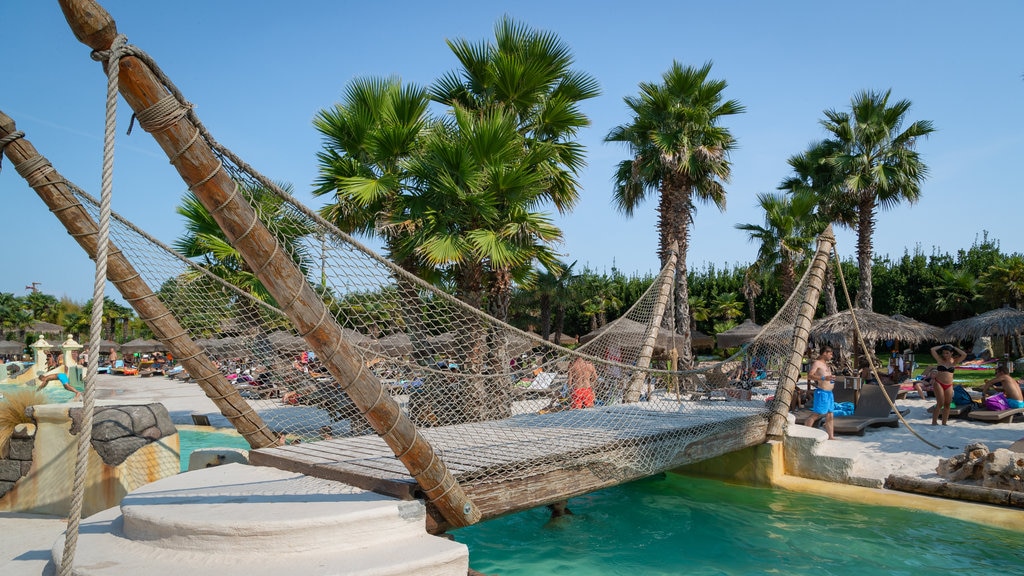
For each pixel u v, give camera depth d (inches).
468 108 482.3
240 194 129.0
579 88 494.3
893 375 720.3
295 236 168.7
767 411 335.0
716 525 262.7
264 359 254.5
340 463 191.3
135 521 150.6
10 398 232.7
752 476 327.0
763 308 1651.1
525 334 209.2
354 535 147.6
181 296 229.6
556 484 206.4
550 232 426.0
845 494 293.7
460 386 289.4
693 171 722.2
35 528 205.5
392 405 149.7
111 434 220.2
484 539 251.6
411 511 157.8
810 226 957.2
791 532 251.4
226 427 489.4
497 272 444.8
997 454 276.5
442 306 247.9
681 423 280.5
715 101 743.7
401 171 439.8
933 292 1558.8
